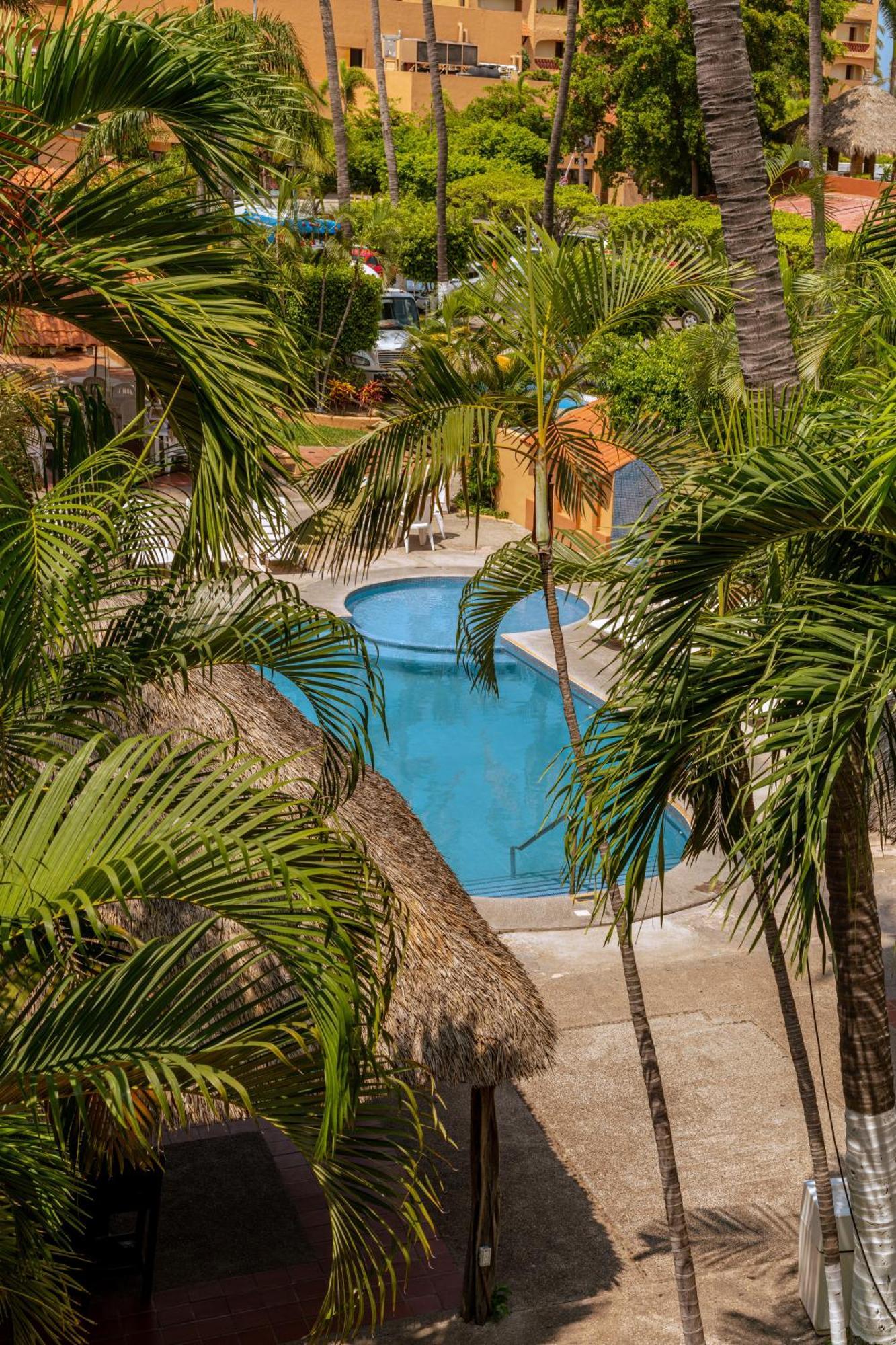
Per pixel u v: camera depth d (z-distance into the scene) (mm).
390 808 9336
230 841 4008
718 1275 8281
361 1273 4711
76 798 4629
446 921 7770
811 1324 7828
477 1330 7766
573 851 6016
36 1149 4324
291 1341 7629
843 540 5914
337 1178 4656
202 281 5035
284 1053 4488
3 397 6359
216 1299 7945
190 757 4562
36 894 3896
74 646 5219
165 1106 4266
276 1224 8734
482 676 8969
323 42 63719
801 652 5188
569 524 24109
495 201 42500
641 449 7840
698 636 5848
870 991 7004
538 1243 8539
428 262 40938
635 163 50469
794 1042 6832
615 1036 10898
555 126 35750
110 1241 7949
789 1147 9555
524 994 7586
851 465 5266
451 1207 8938
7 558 4336
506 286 6898
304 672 5758
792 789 4887
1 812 4543
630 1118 9852
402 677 20656
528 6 73625
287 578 22781
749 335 8297
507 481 26953
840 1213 7609
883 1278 7273
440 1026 7078
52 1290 4738
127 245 5137
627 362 21656
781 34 48906
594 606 6004
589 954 12211
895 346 6133
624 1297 8062
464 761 18094
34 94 5023
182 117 5211
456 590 23672
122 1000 4238
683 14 47812
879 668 5070
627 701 5695
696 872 13758
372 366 30875
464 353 7129
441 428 7090
